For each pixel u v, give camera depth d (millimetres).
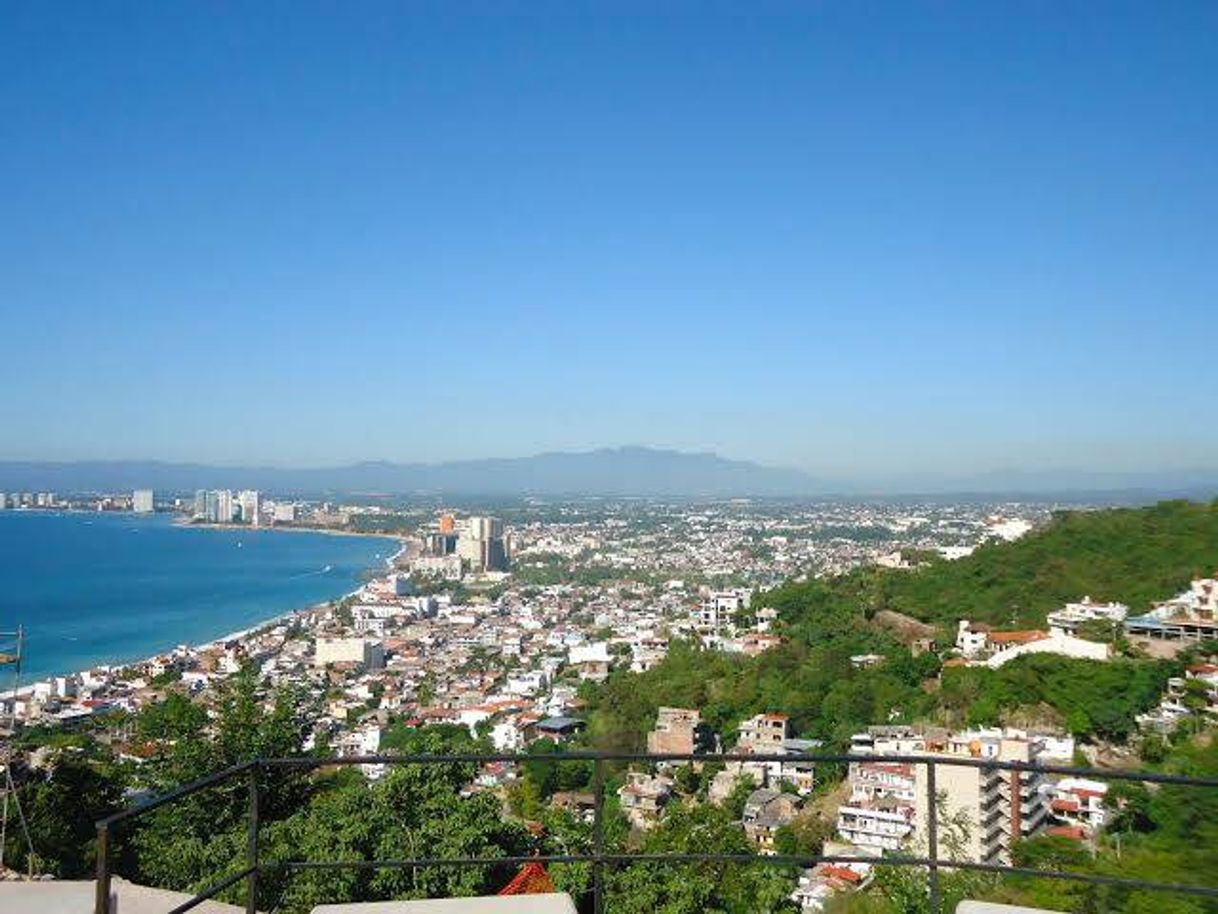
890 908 9797
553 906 4496
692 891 12125
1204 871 9508
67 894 5203
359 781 14508
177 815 13695
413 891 10914
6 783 13250
